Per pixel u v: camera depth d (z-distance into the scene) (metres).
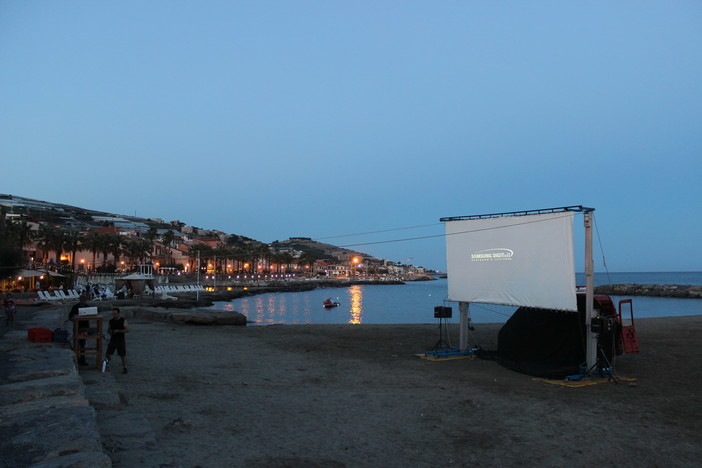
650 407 10.46
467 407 10.48
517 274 15.07
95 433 5.93
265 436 8.34
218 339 22.23
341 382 13.01
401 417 9.70
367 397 11.32
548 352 14.32
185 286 92.75
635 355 17.05
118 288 65.12
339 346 20.06
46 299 47.56
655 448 7.99
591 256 13.45
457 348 18.27
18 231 77.62
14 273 49.72
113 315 13.55
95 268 109.94
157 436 7.98
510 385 12.66
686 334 22.73
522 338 15.10
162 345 19.92
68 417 6.55
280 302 92.75
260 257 196.50
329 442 8.15
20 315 29.06
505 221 15.58
